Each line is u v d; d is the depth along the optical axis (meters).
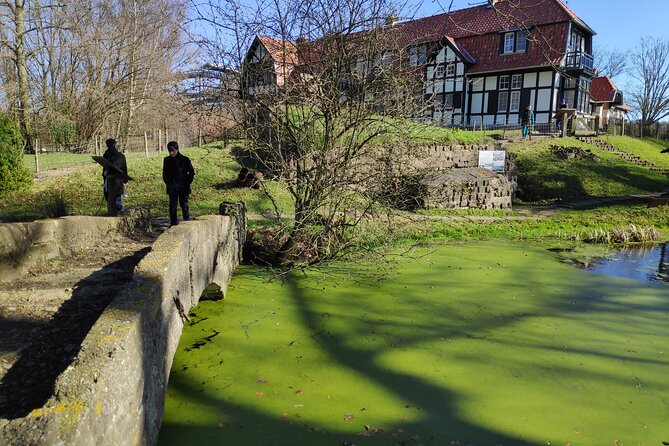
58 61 26.78
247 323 6.16
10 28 22.06
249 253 9.34
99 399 2.33
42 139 24.83
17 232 5.16
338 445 3.70
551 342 5.82
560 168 22.95
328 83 7.82
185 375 4.76
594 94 44.69
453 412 4.23
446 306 7.08
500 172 19.86
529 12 29.62
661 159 31.06
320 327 6.11
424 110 8.39
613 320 6.64
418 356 5.34
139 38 28.09
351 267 9.08
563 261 10.32
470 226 13.99
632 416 4.21
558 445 3.78
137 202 14.23
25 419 2.04
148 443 3.18
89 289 4.77
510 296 7.66
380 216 9.13
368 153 8.16
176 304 4.27
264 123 8.29
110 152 9.62
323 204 8.43
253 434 3.81
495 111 32.41
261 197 14.66
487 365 5.16
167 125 26.00
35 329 3.98
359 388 4.61
